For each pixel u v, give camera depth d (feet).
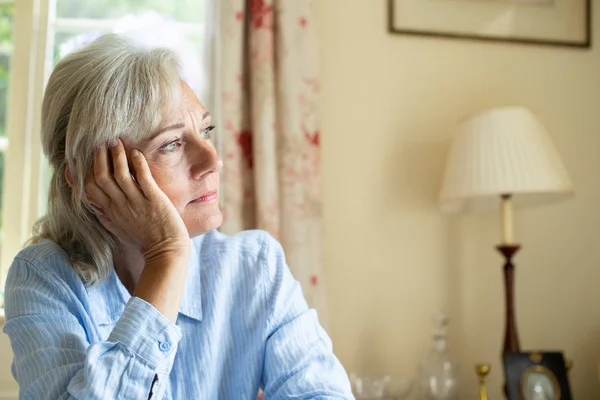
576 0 7.18
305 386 3.53
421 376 6.03
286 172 6.11
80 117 3.32
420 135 6.76
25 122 6.27
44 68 6.40
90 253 3.59
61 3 6.75
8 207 6.19
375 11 6.82
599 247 7.02
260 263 4.06
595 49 7.19
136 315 3.05
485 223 6.81
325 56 6.68
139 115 3.30
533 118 5.99
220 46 6.07
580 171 7.06
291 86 6.19
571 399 5.62
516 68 7.04
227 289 3.95
